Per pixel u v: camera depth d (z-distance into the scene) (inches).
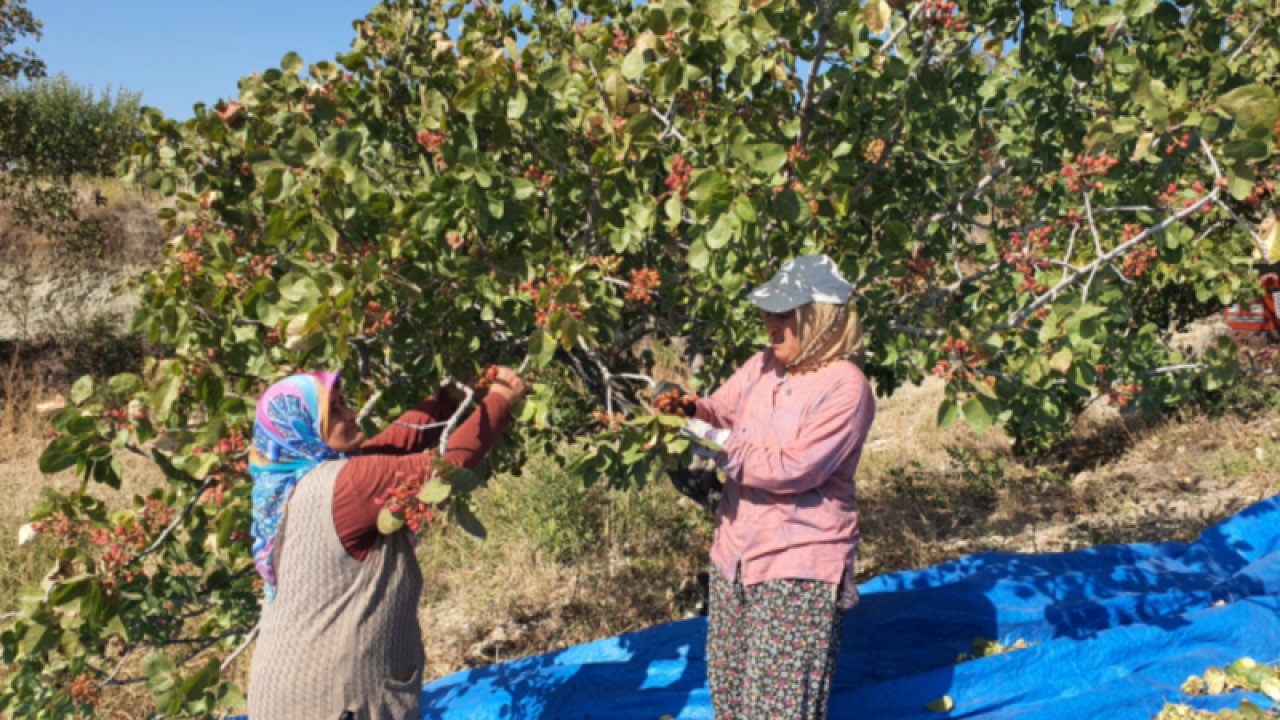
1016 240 129.3
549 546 242.2
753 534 108.4
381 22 140.9
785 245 110.6
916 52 124.6
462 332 123.2
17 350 463.5
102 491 317.4
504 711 149.1
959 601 165.3
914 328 129.9
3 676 175.5
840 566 105.7
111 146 535.8
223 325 120.7
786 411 105.4
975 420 108.0
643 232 118.3
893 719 133.6
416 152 145.5
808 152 114.3
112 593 112.0
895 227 121.9
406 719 94.0
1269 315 264.5
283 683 88.4
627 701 143.3
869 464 324.5
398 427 107.5
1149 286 233.5
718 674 115.8
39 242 479.5
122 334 483.2
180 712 109.3
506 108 111.3
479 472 138.4
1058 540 236.4
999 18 120.4
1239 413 317.7
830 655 107.3
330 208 105.7
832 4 102.3
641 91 117.0
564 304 96.7
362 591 89.9
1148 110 99.5
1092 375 111.8
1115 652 141.5
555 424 150.1
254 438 91.7
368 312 100.7
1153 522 238.5
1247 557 185.5
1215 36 119.7
